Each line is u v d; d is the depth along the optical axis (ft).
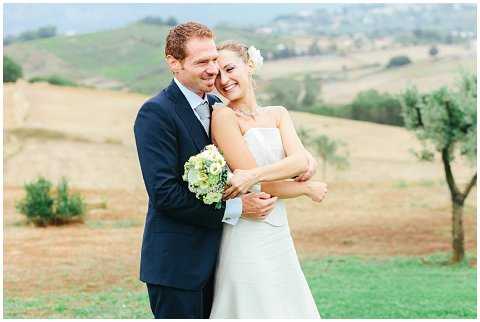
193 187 18.34
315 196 19.85
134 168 102.89
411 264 71.56
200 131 19.22
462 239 71.20
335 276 64.28
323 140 104.78
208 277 19.35
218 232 19.66
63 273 64.95
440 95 65.05
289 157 19.40
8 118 109.29
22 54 152.46
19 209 85.66
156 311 19.52
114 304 52.70
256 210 19.29
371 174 103.50
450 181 70.13
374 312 47.16
